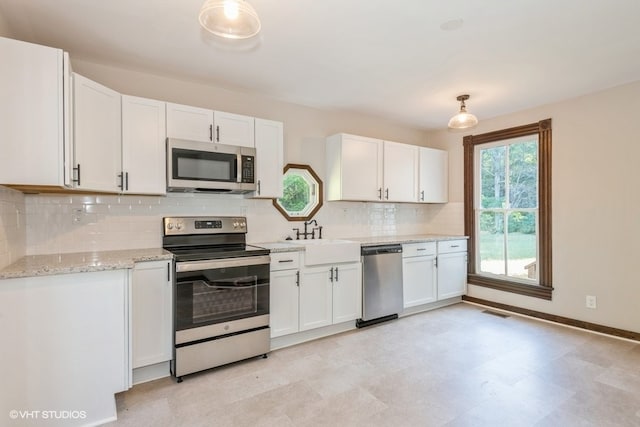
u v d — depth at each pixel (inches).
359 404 80.4
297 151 143.3
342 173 142.6
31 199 92.4
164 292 92.5
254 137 118.6
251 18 62.6
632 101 118.2
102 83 104.4
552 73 110.7
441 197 179.0
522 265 152.6
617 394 84.3
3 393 65.9
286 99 136.8
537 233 146.5
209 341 96.1
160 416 75.8
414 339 121.4
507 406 79.4
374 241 141.9
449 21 80.4
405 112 154.2
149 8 75.0
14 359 66.7
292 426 72.3
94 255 91.4
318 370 97.8
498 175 162.2
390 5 73.8
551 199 140.2
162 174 101.7
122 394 84.9
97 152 85.8
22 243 87.6
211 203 121.6
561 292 137.4
